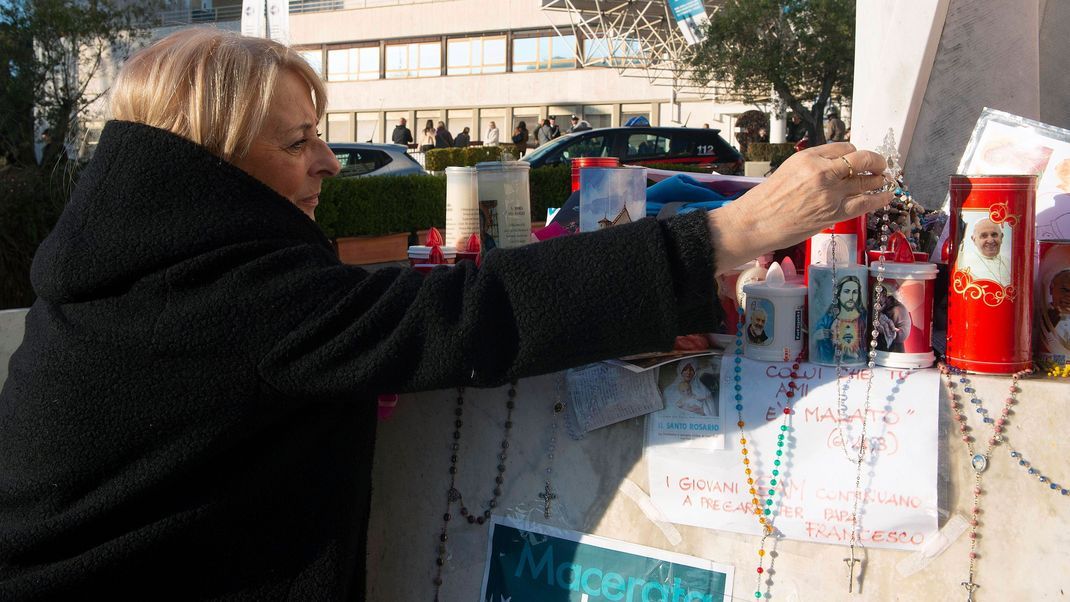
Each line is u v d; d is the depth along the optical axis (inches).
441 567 68.3
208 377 50.3
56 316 53.4
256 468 53.1
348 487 56.8
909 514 54.6
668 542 60.7
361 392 50.8
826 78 832.9
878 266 55.8
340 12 1514.5
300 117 58.7
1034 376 53.8
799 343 57.7
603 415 61.9
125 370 50.8
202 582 53.2
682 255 50.3
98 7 506.0
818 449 56.7
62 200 297.1
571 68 1353.3
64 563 51.6
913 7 94.6
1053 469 51.9
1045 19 100.8
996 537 53.3
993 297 52.5
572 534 63.5
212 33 57.2
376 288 52.4
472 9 1408.7
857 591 56.0
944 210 83.7
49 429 51.9
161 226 51.1
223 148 54.8
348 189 422.3
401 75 1488.7
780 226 50.3
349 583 58.9
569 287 49.9
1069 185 71.5
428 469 68.6
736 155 624.4
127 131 53.7
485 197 77.3
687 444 59.8
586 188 70.6
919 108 97.0
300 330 49.9
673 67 1035.9
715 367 59.3
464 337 49.5
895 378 55.0
